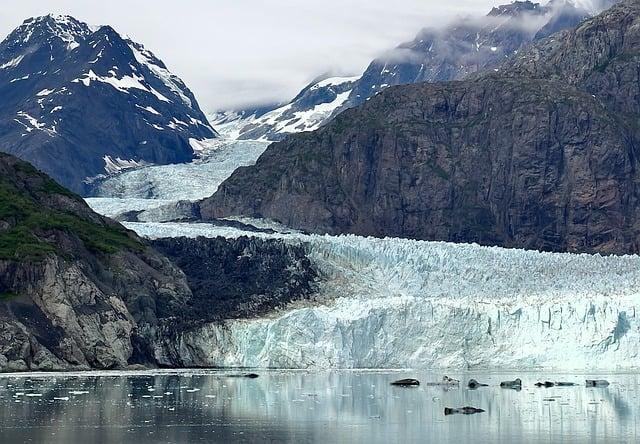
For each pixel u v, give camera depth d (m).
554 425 186.62
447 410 199.50
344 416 194.88
